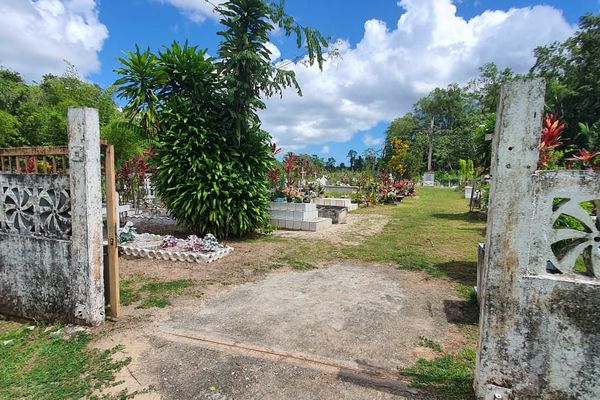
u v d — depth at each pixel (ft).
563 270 6.14
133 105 22.27
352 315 11.47
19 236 11.02
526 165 6.08
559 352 6.12
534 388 6.31
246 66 23.04
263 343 9.48
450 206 49.98
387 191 54.34
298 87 24.36
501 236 6.30
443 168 152.87
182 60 21.95
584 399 6.05
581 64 82.69
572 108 81.51
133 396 7.24
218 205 22.43
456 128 151.02
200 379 7.82
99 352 9.00
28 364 8.55
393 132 169.89
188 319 11.10
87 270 10.10
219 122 23.44
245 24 23.34
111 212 10.73
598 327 5.87
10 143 51.96
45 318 10.90
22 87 61.62
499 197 6.26
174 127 22.40
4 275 11.41
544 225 6.12
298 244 23.27
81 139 9.72
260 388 7.51
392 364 8.49
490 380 6.59
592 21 80.07
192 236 20.81
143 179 39.86
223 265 17.81
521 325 6.28
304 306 12.25
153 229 27.86
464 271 16.66
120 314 11.41
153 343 9.48
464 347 9.38
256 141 24.70
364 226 31.63
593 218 5.98
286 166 38.37
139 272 16.44
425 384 7.62
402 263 18.16
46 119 55.62
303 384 7.64
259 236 26.09
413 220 35.22
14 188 11.07
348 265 18.03
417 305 12.40
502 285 6.35
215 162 22.35
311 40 24.23
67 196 10.26
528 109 5.99
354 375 7.98
